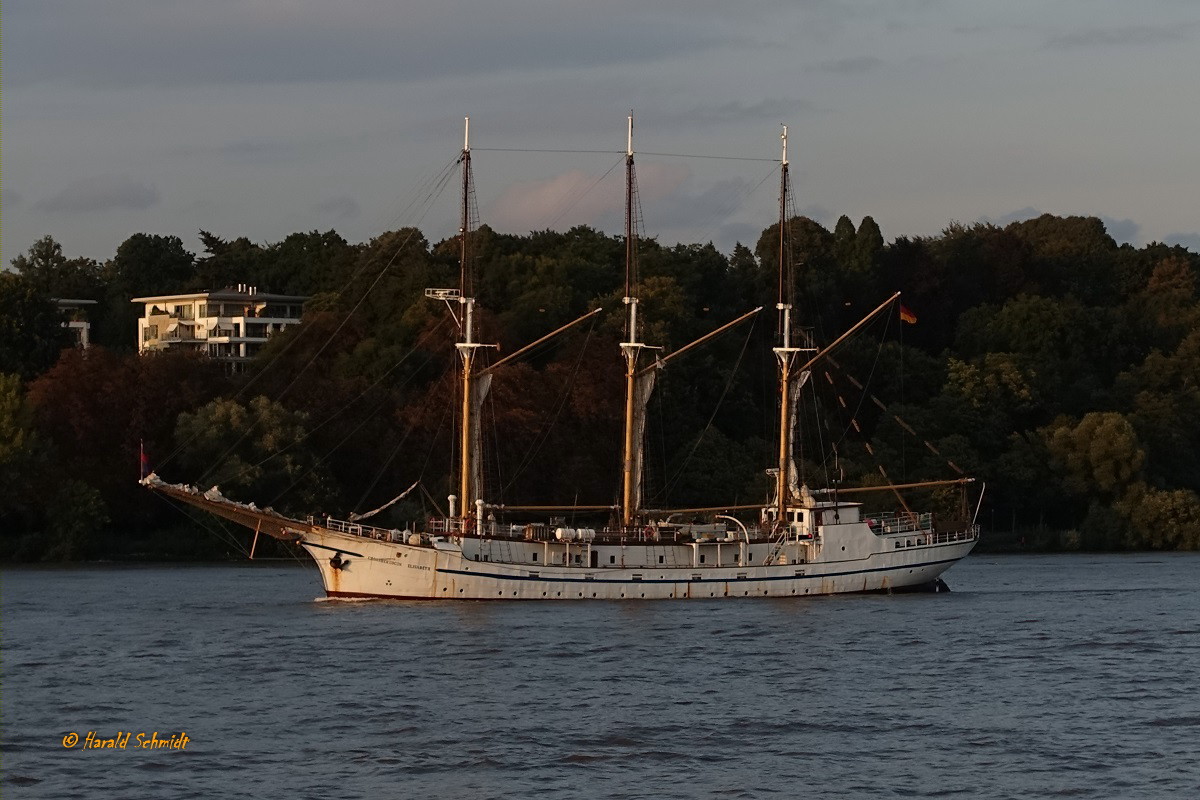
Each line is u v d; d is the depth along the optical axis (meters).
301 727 173.75
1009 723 176.75
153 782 151.25
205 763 158.25
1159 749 164.50
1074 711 183.50
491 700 188.12
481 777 152.88
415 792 147.62
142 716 179.50
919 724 176.00
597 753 162.12
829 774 154.25
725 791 148.00
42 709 183.88
